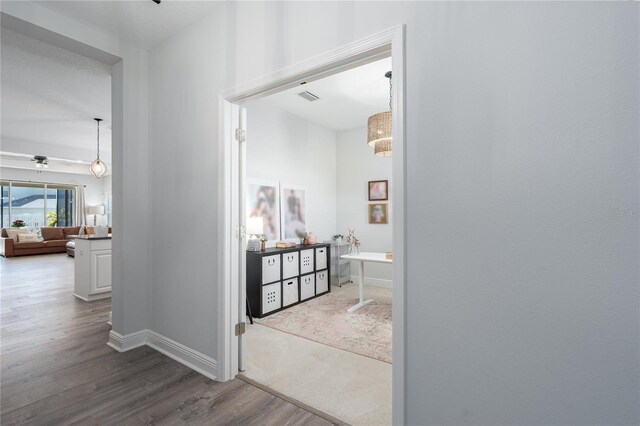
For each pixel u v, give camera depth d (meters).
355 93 4.07
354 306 4.00
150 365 2.42
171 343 2.59
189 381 2.19
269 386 2.14
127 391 2.06
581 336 1.09
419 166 1.39
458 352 1.32
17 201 10.24
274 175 4.55
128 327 2.71
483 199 1.26
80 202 11.12
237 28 2.15
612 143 1.04
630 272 1.02
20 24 2.20
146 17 2.39
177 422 1.76
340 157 5.81
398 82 1.43
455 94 1.32
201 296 2.36
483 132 1.26
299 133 5.01
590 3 1.08
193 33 2.46
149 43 2.76
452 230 1.32
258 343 2.88
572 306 1.10
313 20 1.77
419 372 1.40
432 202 1.37
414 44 1.41
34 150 6.75
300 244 4.75
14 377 2.23
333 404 1.95
